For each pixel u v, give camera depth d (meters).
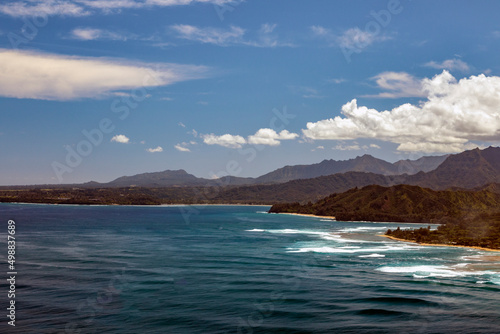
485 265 96.69
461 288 73.69
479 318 58.06
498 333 52.91
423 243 141.88
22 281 77.81
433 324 55.69
